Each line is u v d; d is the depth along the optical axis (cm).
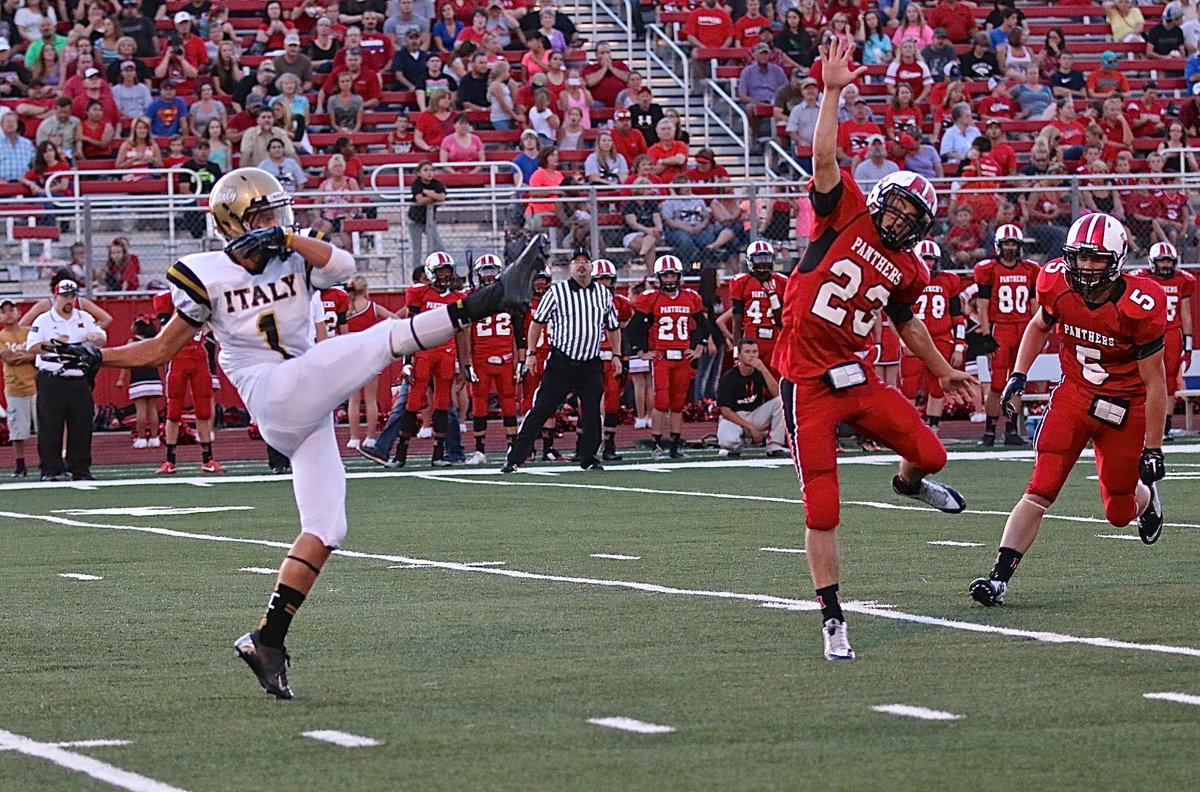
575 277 4834
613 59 8056
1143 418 2342
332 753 1471
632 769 1392
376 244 6316
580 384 4847
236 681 1836
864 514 3541
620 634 2102
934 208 1991
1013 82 8062
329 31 7569
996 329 5525
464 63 7556
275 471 5081
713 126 7800
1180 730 1514
